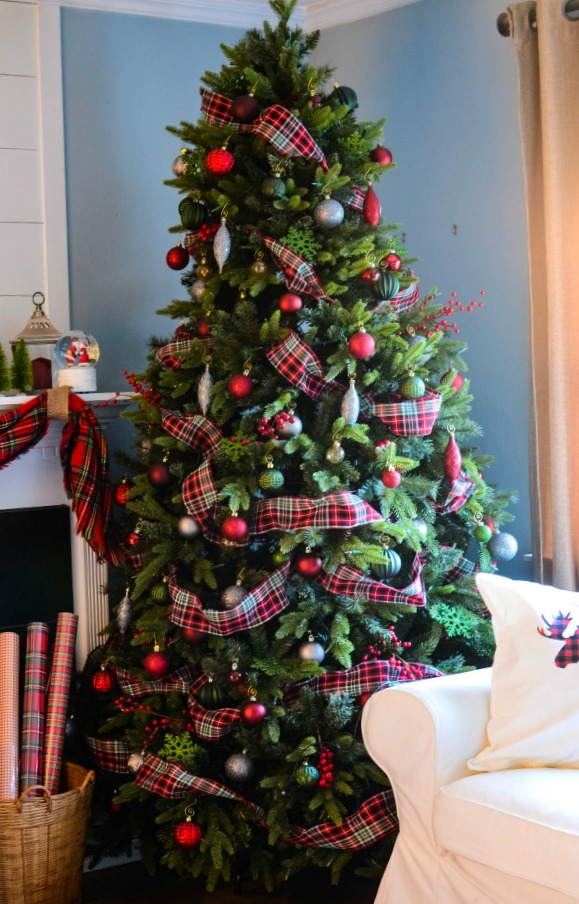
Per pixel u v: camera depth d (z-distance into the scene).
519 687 2.13
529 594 2.22
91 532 2.72
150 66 3.30
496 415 3.16
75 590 2.90
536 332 2.82
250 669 2.41
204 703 2.40
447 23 3.19
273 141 2.31
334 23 3.48
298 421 2.30
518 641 2.17
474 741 2.15
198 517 2.38
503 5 3.03
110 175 3.25
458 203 3.22
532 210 2.81
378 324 2.41
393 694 2.18
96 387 3.16
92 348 2.81
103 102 3.23
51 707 2.62
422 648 2.50
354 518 2.28
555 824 1.87
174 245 3.37
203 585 2.50
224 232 2.39
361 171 2.44
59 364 2.78
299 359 2.30
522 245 3.04
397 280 2.40
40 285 3.15
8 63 3.08
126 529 2.81
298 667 2.35
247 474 2.37
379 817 2.31
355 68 3.46
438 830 2.06
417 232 3.35
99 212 3.24
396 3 3.32
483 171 3.14
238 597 2.34
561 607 2.20
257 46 2.44
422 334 2.61
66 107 3.17
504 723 2.12
